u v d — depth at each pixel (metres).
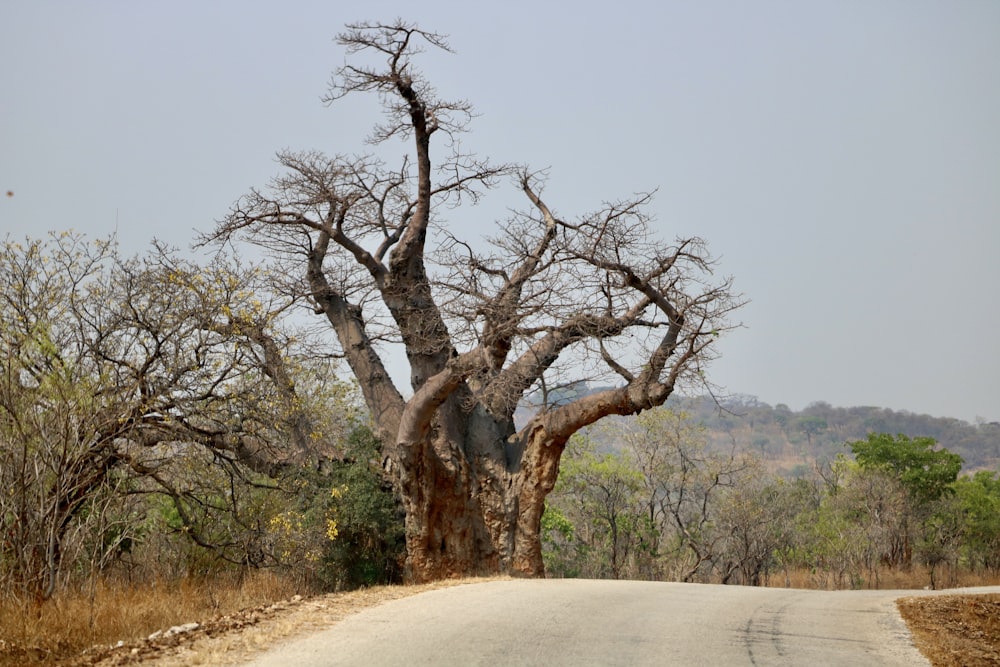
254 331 36.00
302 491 42.06
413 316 48.09
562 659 18.73
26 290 31.11
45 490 27.34
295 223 48.94
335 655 18.28
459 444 47.81
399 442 45.94
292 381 37.91
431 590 31.08
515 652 19.19
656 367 44.47
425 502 46.41
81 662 18.48
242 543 37.50
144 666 17.52
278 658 17.94
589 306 44.41
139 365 33.12
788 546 89.81
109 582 30.48
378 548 45.56
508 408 48.41
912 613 28.91
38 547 26.69
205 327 33.97
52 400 27.58
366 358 49.19
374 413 48.56
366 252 49.50
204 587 32.88
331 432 45.94
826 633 23.98
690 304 43.31
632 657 19.30
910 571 85.75
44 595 25.47
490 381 45.81
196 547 37.56
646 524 82.19
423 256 49.09
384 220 52.03
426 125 49.31
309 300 50.19
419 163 49.25
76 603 24.53
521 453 48.22
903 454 101.12
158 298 33.53
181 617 25.00
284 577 38.38
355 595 28.42
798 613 27.58
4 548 26.78
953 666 21.05
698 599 30.36
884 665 20.20
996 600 32.38
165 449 34.41
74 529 28.92
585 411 46.56
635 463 83.94
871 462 101.69
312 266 49.62
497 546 47.78
